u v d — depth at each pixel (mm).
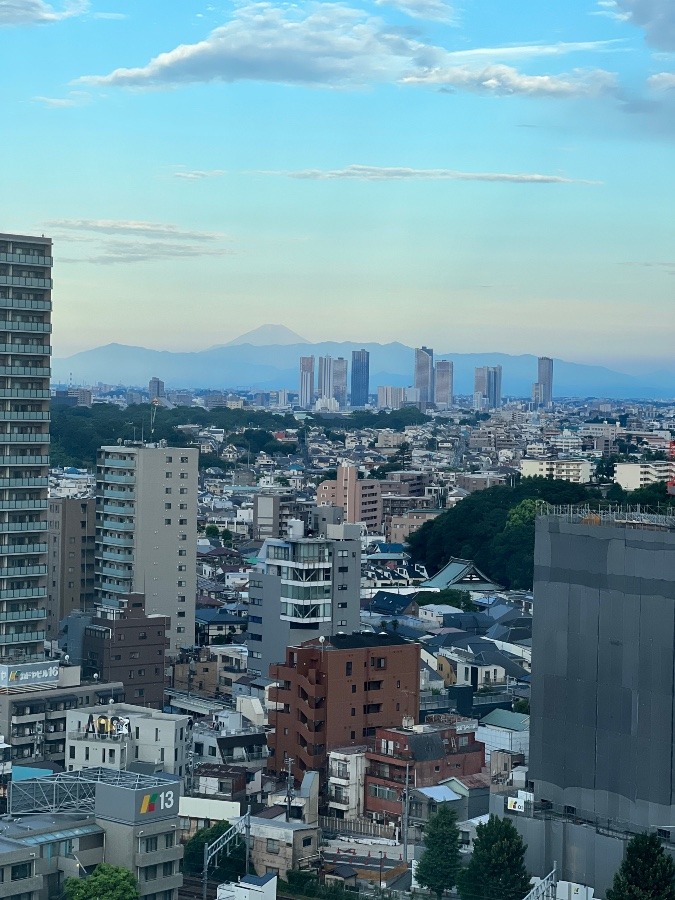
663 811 162125
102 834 152875
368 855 197250
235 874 185250
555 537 173375
